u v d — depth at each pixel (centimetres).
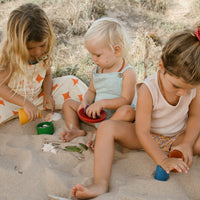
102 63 227
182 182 181
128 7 489
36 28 219
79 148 219
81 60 375
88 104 250
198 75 154
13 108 269
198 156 203
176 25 452
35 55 239
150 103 193
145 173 193
